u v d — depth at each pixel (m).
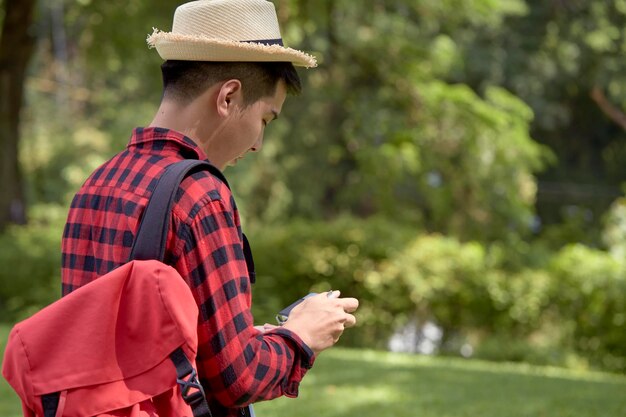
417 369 10.90
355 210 33.66
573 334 16.47
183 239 2.42
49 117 33.25
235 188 29.12
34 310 17.75
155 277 2.33
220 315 2.42
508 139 21.50
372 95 22.11
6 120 19.73
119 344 2.34
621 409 8.51
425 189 22.44
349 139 23.19
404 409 8.25
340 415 7.89
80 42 21.12
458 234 23.16
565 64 34.78
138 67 21.66
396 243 17.17
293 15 18.20
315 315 2.62
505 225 23.02
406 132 21.19
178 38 2.54
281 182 31.02
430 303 16.92
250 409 2.67
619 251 20.70
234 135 2.66
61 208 28.11
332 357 11.81
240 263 2.50
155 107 29.75
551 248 26.19
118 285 2.35
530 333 16.73
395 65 21.75
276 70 2.66
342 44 21.94
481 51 33.28
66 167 30.53
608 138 40.03
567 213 35.81
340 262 17.19
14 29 19.33
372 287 16.83
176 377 2.32
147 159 2.57
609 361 16.17
